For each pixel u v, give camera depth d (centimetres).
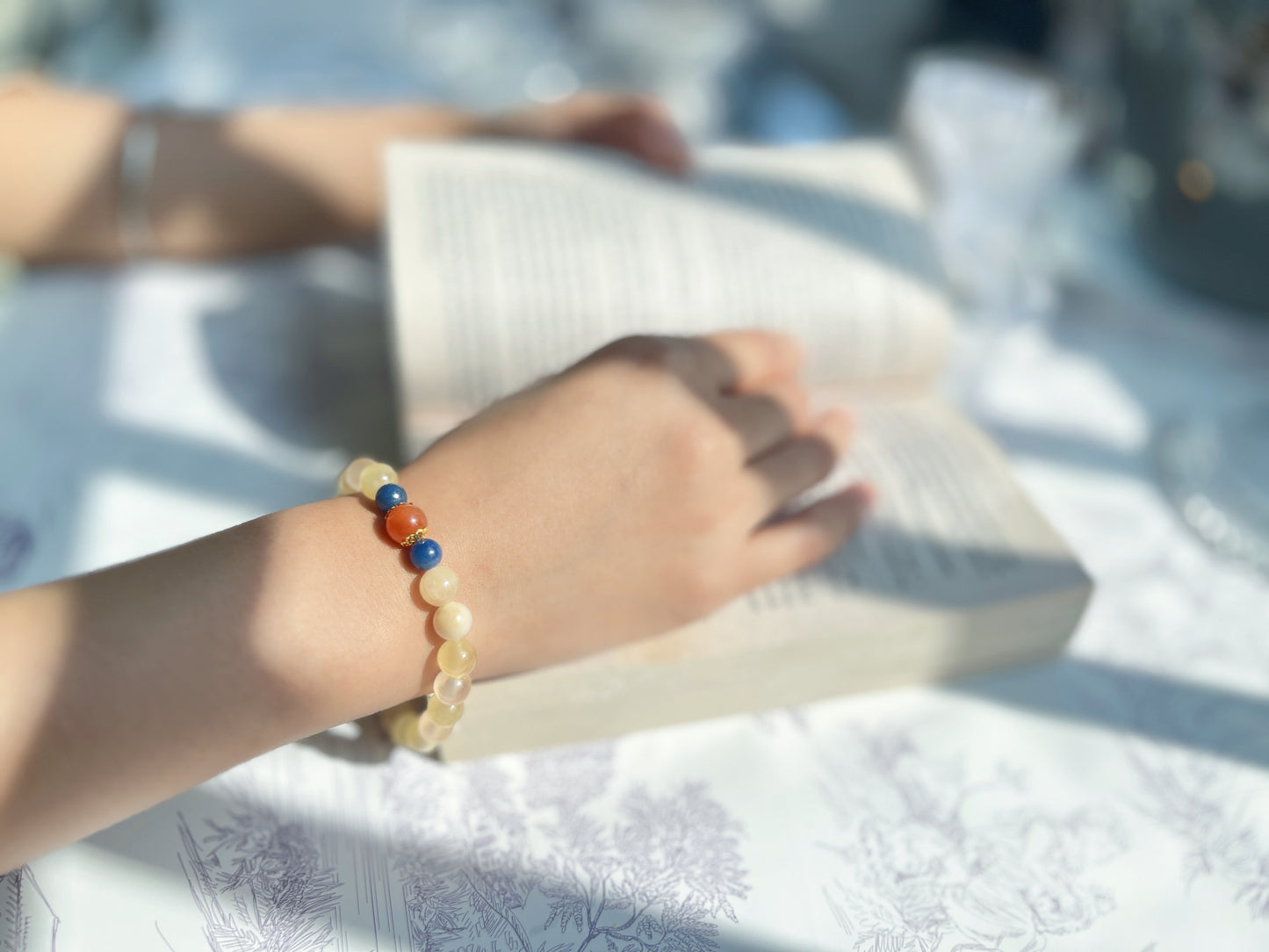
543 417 30
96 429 40
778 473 32
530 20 74
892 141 46
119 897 26
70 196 46
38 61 64
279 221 48
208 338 45
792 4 75
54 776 25
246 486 38
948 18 77
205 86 61
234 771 30
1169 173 45
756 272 39
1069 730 32
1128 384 45
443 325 36
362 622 27
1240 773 32
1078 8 60
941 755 32
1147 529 39
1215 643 35
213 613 26
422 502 29
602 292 38
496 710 30
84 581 26
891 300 39
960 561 33
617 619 30
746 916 27
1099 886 29
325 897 27
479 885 28
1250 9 39
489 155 42
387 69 66
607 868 28
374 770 30
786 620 31
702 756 31
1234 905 28
